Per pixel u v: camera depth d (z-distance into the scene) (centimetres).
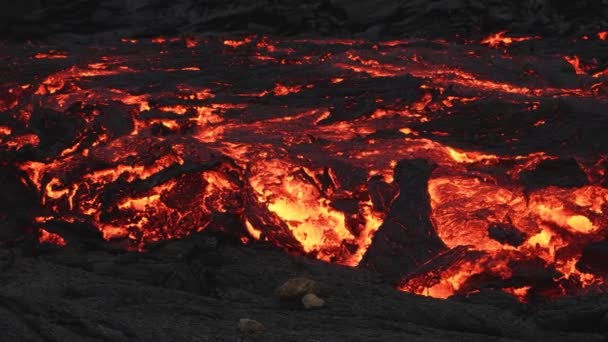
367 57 1730
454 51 1838
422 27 2214
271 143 1196
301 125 1303
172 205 1052
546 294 902
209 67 1700
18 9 2456
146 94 1470
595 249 948
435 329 673
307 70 1631
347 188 1056
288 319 681
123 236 998
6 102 1570
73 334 562
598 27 2116
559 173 1074
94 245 945
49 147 1205
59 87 1584
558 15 2180
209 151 1162
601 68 1730
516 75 1602
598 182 1065
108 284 742
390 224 961
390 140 1214
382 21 2242
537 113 1288
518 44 1936
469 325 691
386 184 1023
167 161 1158
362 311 711
